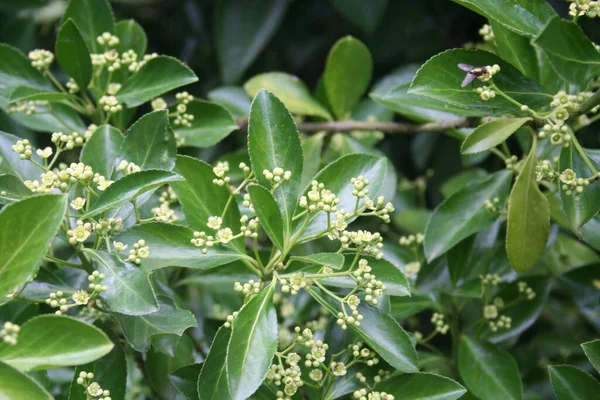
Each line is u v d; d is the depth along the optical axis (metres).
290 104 0.93
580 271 0.87
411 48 1.05
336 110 0.95
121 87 0.84
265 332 0.71
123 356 0.74
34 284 0.75
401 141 1.08
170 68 0.84
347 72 0.94
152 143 0.75
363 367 0.76
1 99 0.85
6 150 0.78
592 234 0.83
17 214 0.68
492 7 0.76
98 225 0.72
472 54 0.77
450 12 1.04
